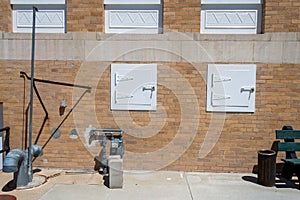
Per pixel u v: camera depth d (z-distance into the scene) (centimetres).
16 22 525
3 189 420
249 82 488
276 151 489
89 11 500
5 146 514
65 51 503
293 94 483
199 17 491
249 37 486
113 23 516
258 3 495
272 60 484
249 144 494
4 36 509
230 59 489
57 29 519
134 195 404
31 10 522
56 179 466
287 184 450
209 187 436
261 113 489
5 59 510
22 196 395
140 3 507
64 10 516
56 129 512
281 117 486
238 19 504
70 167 515
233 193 412
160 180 466
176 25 494
